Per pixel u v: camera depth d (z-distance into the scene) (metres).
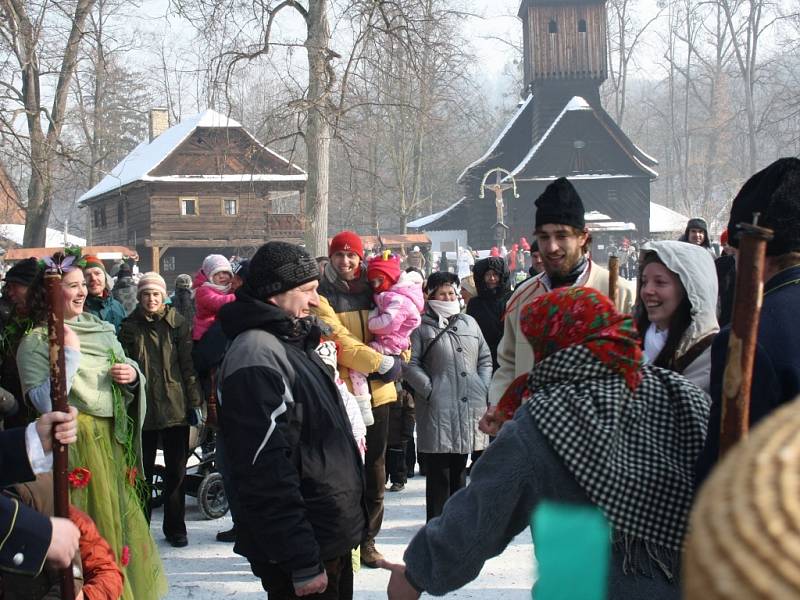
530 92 56.59
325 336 5.53
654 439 2.26
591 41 53.31
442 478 6.26
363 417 5.57
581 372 2.29
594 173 51.09
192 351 6.42
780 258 2.40
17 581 2.64
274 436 3.12
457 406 6.16
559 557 2.24
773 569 0.45
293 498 3.10
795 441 0.50
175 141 45.41
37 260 4.74
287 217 44.88
